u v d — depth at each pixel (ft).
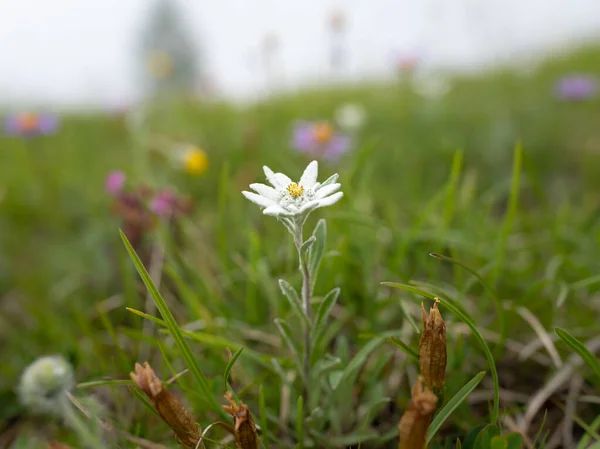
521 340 0.69
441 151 1.46
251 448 0.41
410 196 1.18
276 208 0.43
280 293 0.78
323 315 0.50
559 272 0.78
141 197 0.88
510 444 0.46
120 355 0.63
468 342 0.65
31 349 0.79
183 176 1.39
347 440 0.53
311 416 0.52
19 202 1.33
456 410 0.56
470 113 1.86
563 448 0.56
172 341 0.71
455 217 1.02
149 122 1.54
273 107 2.11
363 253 0.83
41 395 0.51
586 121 1.66
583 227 0.89
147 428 0.58
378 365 0.57
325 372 0.56
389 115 1.92
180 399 0.63
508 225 0.70
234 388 0.62
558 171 1.38
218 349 0.62
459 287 0.74
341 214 0.79
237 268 0.91
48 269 1.07
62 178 1.46
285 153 1.50
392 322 0.76
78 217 1.32
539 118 1.71
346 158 1.39
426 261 0.80
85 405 0.55
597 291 0.75
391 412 0.61
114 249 1.03
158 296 0.45
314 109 2.07
